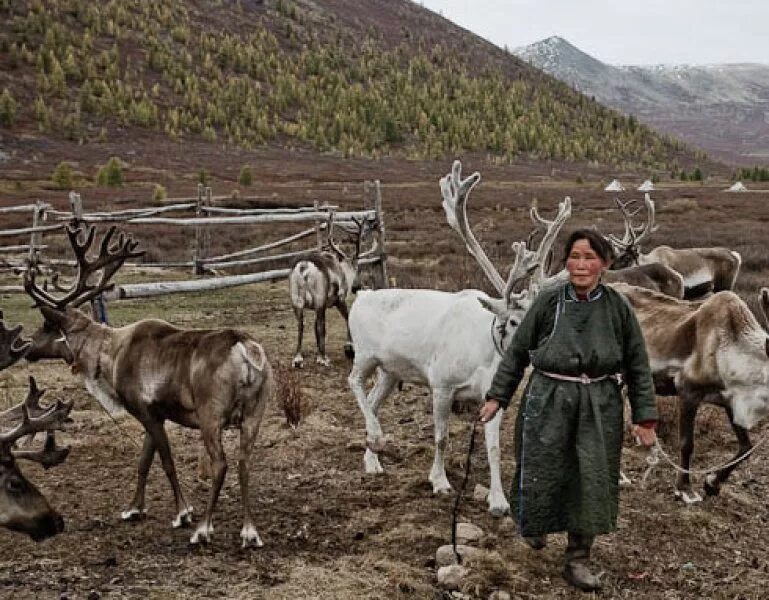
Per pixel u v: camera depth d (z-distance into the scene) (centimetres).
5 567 525
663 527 608
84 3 14688
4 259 1970
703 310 664
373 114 13625
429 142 13300
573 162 14225
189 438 776
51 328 636
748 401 639
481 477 695
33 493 489
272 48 16338
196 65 14225
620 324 495
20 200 5053
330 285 1080
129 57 13462
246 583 507
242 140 11412
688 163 16388
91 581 508
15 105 10088
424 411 871
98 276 1571
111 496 646
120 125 10806
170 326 589
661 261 1455
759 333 635
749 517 636
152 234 2983
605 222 4141
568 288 502
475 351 629
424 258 2423
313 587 502
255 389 556
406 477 686
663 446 782
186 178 8219
